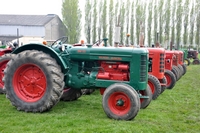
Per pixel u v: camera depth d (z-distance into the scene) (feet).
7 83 16.83
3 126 13.39
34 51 16.75
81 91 20.42
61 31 153.48
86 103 19.56
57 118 14.99
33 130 12.91
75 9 138.21
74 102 19.83
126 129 13.14
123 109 15.10
